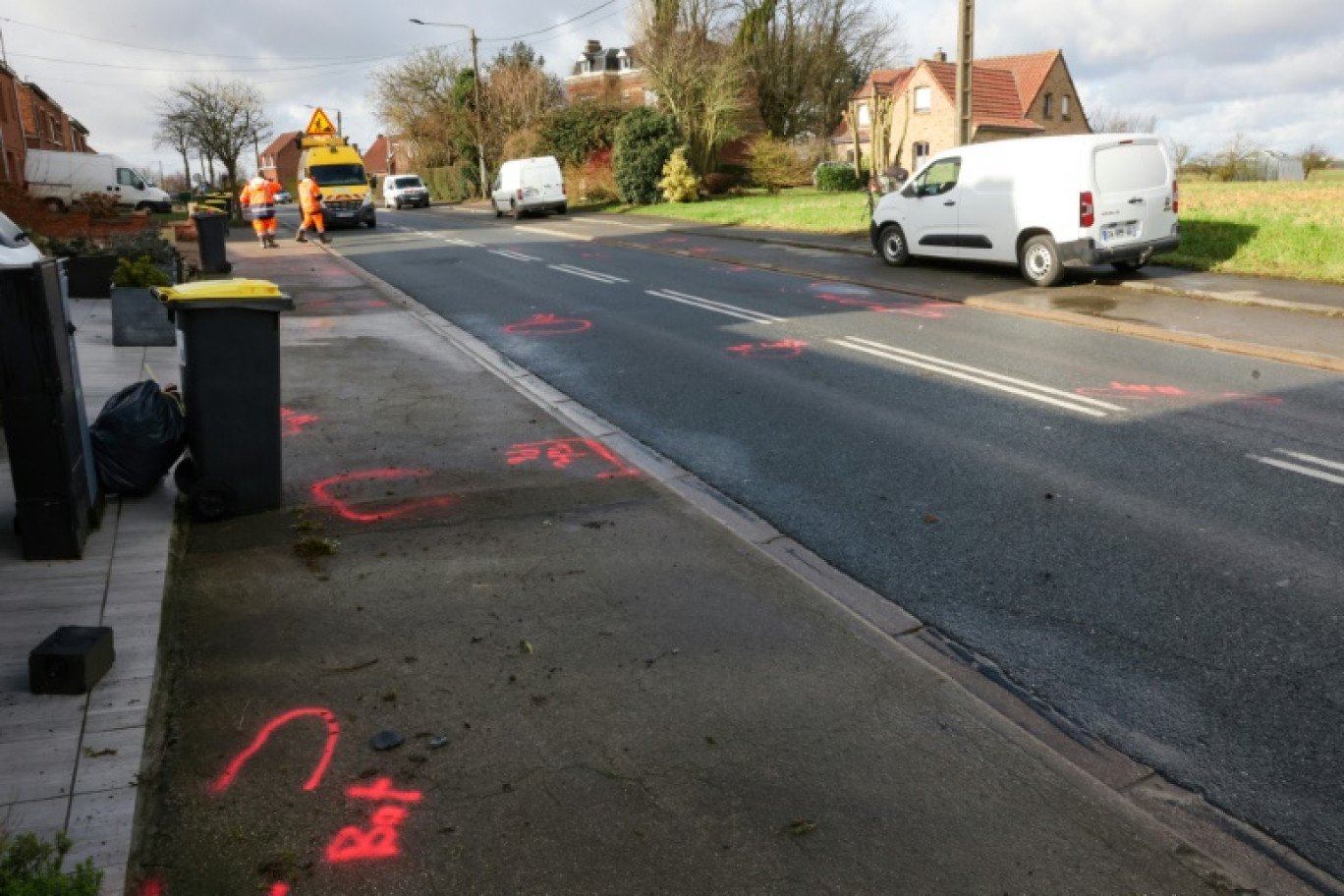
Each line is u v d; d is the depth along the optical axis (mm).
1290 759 3449
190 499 5559
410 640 4168
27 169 40281
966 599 4688
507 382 9047
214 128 42688
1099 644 4242
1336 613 4441
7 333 4531
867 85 53562
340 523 5527
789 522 5699
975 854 2889
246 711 3605
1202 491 5996
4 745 3281
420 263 19891
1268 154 46438
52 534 4758
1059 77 54938
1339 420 7430
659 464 6773
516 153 44375
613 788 3178
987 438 7195
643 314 12953
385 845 2906
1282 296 12719
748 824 3008
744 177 42875
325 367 9602
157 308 10734
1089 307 12656
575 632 4246
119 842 2834
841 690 3791
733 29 47844
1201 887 2775
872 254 18906
